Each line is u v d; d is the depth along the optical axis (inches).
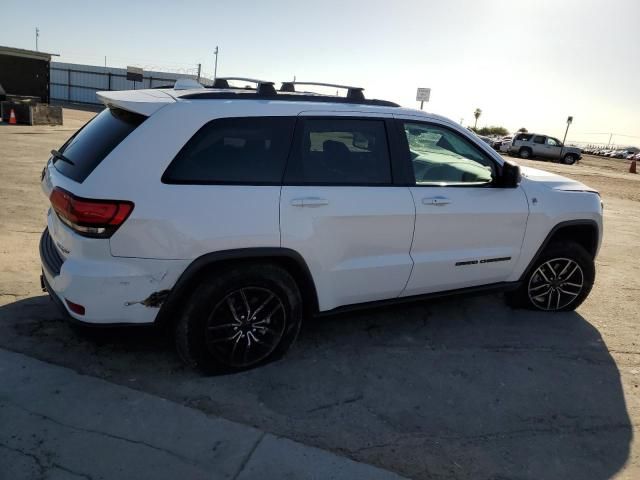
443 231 148.5
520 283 172.6
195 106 119.2
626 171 1259.2
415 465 102.4
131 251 110.7
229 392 121.7
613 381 140.6
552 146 1393.9
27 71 960.9
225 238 116.9
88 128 131.5
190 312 119.8
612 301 203.8
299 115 129.6
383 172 140.2
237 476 95.3
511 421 119.3
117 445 100.8
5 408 108.7
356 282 139.1
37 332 140.6
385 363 141.5
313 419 114.3
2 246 207.6
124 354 134.2
